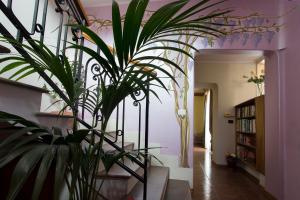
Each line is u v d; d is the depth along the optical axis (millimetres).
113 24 908
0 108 1162
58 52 1550
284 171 3039
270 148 3391
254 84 5707
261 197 3387
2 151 809
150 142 3391
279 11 3316
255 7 3400
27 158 770
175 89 3436
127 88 1068
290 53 2986
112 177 1708
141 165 1636
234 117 5777
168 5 878
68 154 879
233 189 3736
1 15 2430
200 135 11047
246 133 4883
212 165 5773
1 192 1059
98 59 1011
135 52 1011
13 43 980
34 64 1055
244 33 3365
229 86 5805
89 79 2674
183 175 3303
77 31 1831
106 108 1108
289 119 2965
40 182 734
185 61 3432
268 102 3518
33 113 1388
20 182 710
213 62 5855
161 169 3004
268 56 3551
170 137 3385
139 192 1929
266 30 3344
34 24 1374
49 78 1313
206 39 3393
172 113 3420
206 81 5848
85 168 1067
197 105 11414
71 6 1714
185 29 1050
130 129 3367
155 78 1131
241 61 5750
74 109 1214
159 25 940
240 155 5203
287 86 3039
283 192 3016
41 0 3082
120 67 1019
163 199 2131
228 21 3387
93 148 1110
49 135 970
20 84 1245
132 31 922
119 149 1489
